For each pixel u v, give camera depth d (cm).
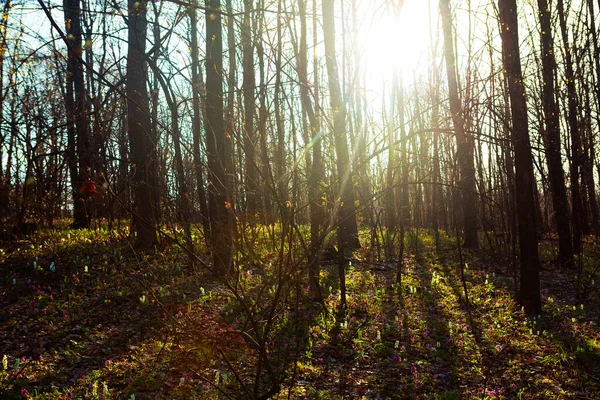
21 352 712
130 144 1122
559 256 1569
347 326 895
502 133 1209
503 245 1673
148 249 1079
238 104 352
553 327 942
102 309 878
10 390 586
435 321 968
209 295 906
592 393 669
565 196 1597
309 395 627
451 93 1666
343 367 737
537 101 1469
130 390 604
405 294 1148
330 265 1380
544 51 1485
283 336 777
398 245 1758
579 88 1510
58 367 671
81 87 1342
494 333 894
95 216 1255
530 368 751
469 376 725
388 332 888
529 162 1051
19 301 927
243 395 601
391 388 674
